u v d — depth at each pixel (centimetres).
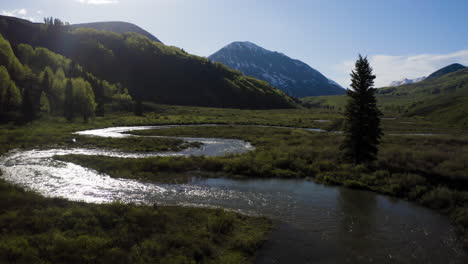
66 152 3884
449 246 1341
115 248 1159
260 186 2364
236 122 9662
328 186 2383
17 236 1210
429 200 1920
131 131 6531
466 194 1886
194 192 2173
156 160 3019
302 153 3466
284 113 15825
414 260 1212
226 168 2844
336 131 7131
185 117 11031
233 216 1644
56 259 1054
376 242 1369
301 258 1201
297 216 1698
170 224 1471
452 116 9769
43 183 2312
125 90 15700
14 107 8356
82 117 9512
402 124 9412
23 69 11438
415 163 2803
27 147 4216
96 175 2614
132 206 1680
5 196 1711
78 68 15038
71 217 1445
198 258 1152
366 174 2527
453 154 3077
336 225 1568
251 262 1153
